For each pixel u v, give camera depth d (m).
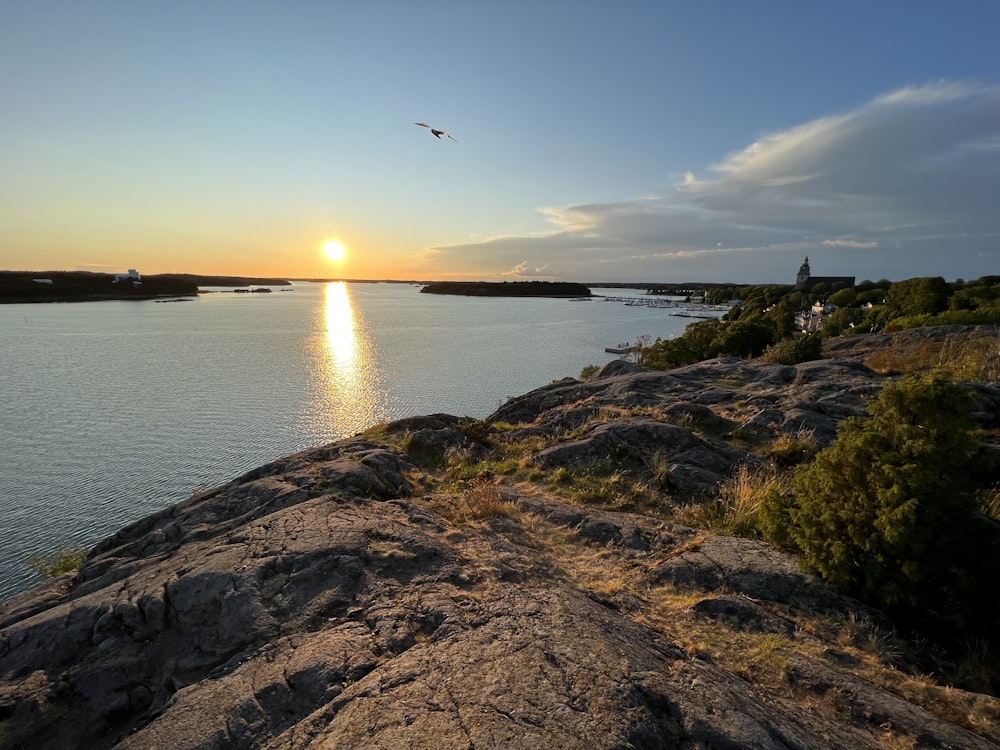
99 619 4.64
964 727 3.05
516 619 3.64
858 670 3.59
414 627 3.91
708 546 5.41
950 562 4.22
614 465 8.42
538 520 6.52
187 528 6.89
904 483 4.34
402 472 8.54
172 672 3.95
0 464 27.75
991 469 6.51
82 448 30.34
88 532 20.81
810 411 9.87
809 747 2.55
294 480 7.70
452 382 50.12
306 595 4.54
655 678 2.96
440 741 2.47
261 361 62.97
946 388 4.82
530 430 11.28
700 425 9.96
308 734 2.76
